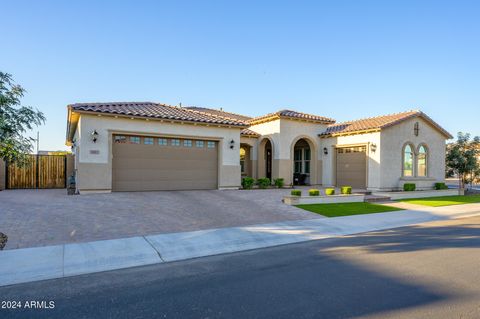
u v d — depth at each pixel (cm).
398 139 2016
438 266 616
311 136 2300
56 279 545
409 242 830
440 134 2281
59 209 1088
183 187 1669
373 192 1900
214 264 636
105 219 977
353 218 1174
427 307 432
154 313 414
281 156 2141
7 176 1814
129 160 1530
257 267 615
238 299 459
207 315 408
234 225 987
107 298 465
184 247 747
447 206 1595
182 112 1786
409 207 1516
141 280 542
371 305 438
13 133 763
